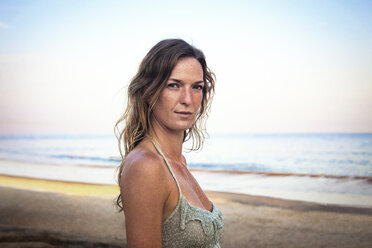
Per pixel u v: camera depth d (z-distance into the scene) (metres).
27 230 6.40
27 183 12.47
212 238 1.27
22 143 37.31
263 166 22.20
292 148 30.09
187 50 1.27
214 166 21.98
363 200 9.41
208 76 1.63
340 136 36.16
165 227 1.19
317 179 13.70
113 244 5.69
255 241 5.94
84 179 13.55
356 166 20.56
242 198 9.52
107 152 28.59
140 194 1.07
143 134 1.34
